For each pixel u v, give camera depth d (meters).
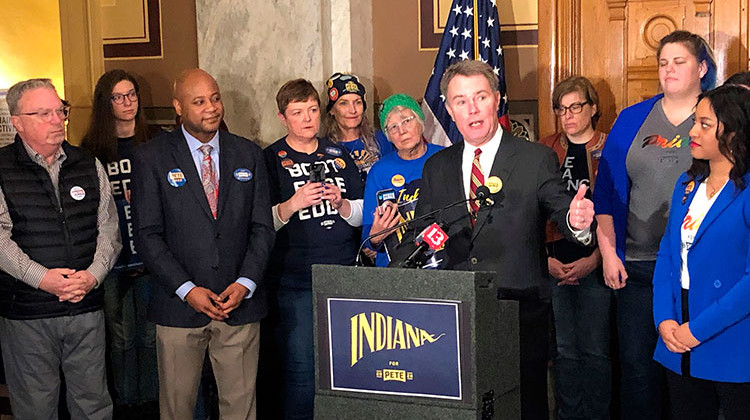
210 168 3.37
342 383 2.30
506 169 2.76
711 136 2.65
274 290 3.74
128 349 4.14
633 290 3.53
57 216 3.39
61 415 4.12
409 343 2.22
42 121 3.33
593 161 3.91
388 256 3.48
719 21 4.16
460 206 2.79
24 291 3.37
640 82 4.34
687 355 2.75
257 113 4.55
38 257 3.36
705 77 3.48
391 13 4.73
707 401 2.79
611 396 3.90
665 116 3.47
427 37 4.69
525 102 4.59
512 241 2.72
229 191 3.33
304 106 3.70
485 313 2.20
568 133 3.94
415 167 3.66
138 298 4.14
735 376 2.64
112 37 5.20
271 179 3.69
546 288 2.76
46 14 5.61
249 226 3.41
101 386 3.53
